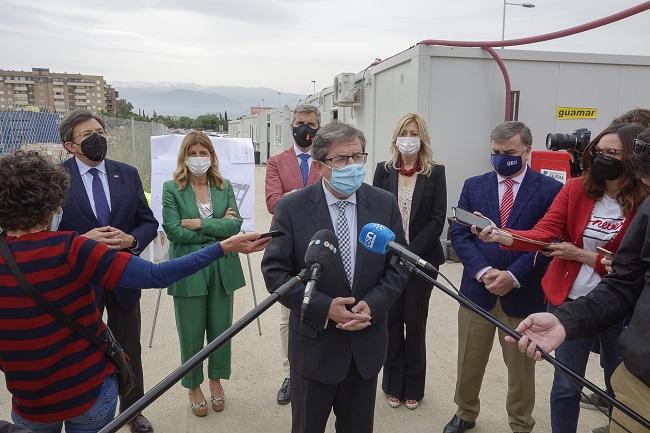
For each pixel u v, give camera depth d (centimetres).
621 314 200
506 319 303
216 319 351
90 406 197
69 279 186
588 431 332
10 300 178
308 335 220
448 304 567
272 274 220
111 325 314
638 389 176
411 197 348
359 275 225
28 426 196
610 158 238
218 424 343
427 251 345
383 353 234
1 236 185
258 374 412
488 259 304
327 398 228
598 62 731
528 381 301
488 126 716
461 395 322
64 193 195
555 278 269
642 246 188
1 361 186
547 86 725
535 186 297
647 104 760
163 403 370
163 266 199
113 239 274
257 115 3419
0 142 572
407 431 333
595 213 259
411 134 344
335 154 218
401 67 756
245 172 512
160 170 507
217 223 351
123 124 1073
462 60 695
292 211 230
